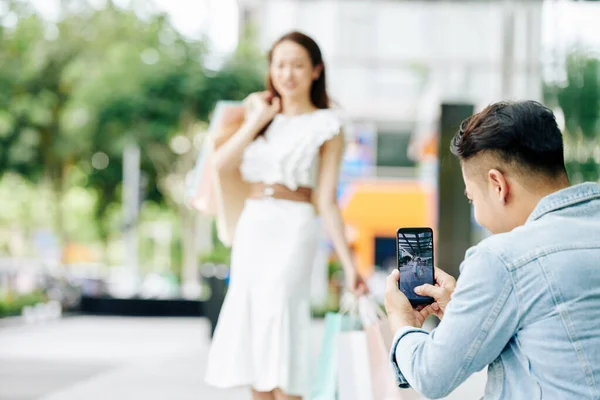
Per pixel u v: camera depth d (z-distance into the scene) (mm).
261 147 3998
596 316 2053
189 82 21078
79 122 22234
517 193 2199
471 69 25266
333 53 26375
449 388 2162
